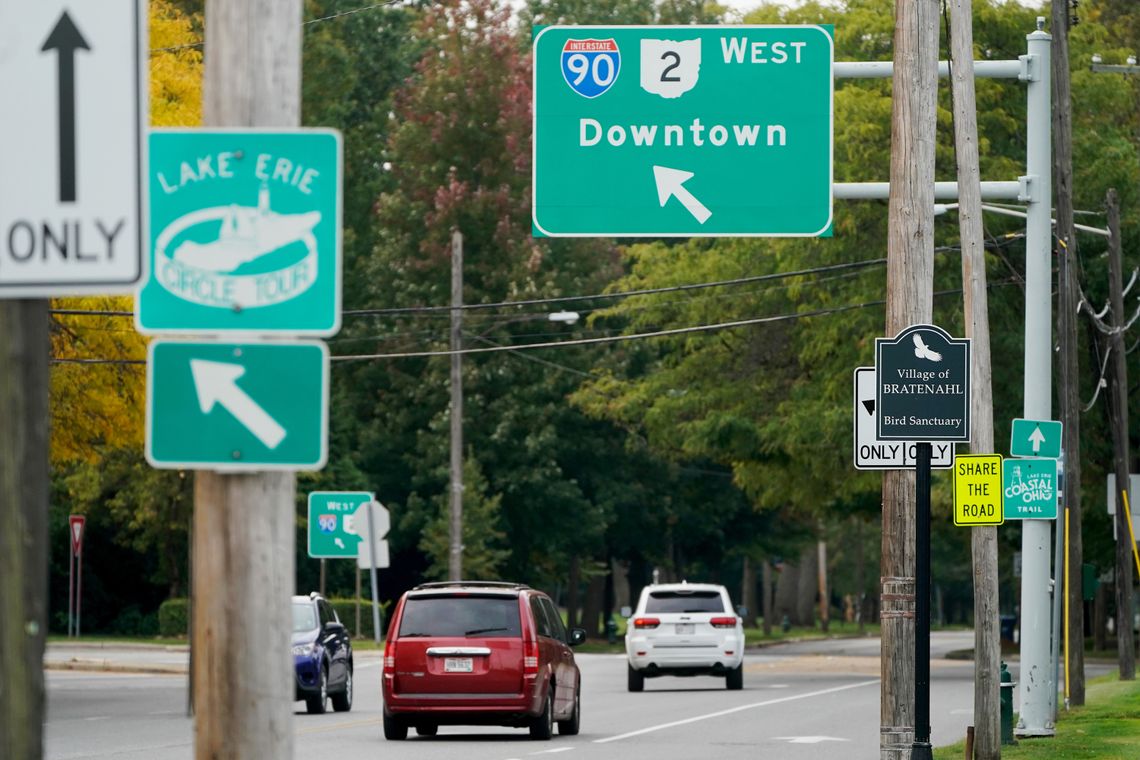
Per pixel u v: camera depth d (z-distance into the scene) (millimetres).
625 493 168250
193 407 18594
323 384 18641
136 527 152750
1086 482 120375
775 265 112750
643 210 49125
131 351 89688
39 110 15625
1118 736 59906
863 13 106438
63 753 56031
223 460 18578
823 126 48781
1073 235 78312
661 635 91250
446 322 161125
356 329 165875
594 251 167125
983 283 52312
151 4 97438
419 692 60438
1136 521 89875
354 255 175375
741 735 64062
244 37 19125
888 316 45312
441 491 163375
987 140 102188
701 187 48938
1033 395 60531
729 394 114688
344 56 179875
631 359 164125
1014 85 106250
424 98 167875
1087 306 88312
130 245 15547
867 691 92062
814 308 108188
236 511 18828
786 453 113438
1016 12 106688
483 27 170375
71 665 114812
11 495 15109
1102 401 115375
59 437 91312
